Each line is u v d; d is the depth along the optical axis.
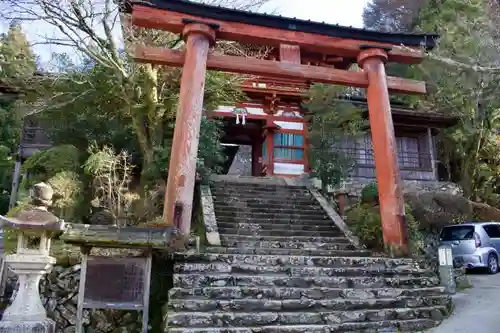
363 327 5.84
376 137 9.79
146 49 9.22
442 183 16.22
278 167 15.73
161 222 7.40
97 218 9.48
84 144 12.35
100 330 6.01
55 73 12.30
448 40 13.94
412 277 7.46
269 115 16.28
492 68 7.36
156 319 5.98
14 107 17.22
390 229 8.95
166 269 6.67
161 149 11.16
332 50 10.46
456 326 6.09
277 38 9.98
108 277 5.51
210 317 5.50
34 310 4.79
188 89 8.80
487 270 11.24
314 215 11.16
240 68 9.56
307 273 7.00
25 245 5.06
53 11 9.66
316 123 15.33
